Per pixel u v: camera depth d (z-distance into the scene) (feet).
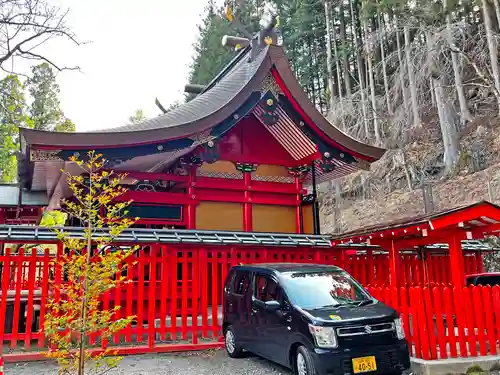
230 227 46.34
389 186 101.30
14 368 24.30
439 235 25.89
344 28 132.57
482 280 35.63
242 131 48.91
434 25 94.53
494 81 85.56
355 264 35.19
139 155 37.60
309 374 19.26
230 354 27.07
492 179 76.84
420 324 22.52
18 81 83.35
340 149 45.16
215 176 46.93
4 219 59.31
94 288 15.72
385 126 110.73
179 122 42.29
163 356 27.32
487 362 21.62
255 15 139.85
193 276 30.22
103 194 20.18
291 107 43.14
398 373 20.34
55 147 34.09
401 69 98.53
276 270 24.67
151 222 42.93
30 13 52.65
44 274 26.63
